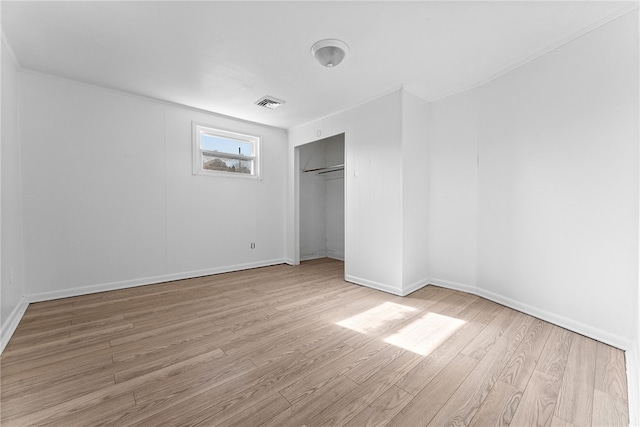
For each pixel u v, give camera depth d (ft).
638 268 5.49
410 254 10.28
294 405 4.38
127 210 10.64
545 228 7.57
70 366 5.43
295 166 15.25
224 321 7.66
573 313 6.95
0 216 6.61
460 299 9.42
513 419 4.07
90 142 9.86
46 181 9.07
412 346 6.25
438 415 4.16
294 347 6.23
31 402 4.41
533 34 6.89
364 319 7.79
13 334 6.78
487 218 9.33
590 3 5.80
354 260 11.66
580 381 4.94
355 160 11.60
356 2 5.83
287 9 6.04
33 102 8.83
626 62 6.02
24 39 7.13
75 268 9.64
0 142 6.79
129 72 8.92
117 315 8.02
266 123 14.33
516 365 5.47
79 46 7.45
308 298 9.63
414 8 6.01
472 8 6.00
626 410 4.22
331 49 7.33
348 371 5.30
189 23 6.50
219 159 13.42
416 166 10.54
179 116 11.84
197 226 12.49
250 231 14.33
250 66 8.52
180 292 10.23
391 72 8.87
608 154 6.33
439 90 10.21
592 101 6.58
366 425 3.98
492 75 9.01
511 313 8.15
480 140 9.50
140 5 5.88
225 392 4.69
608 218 6.34
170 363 5.56
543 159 7.60
